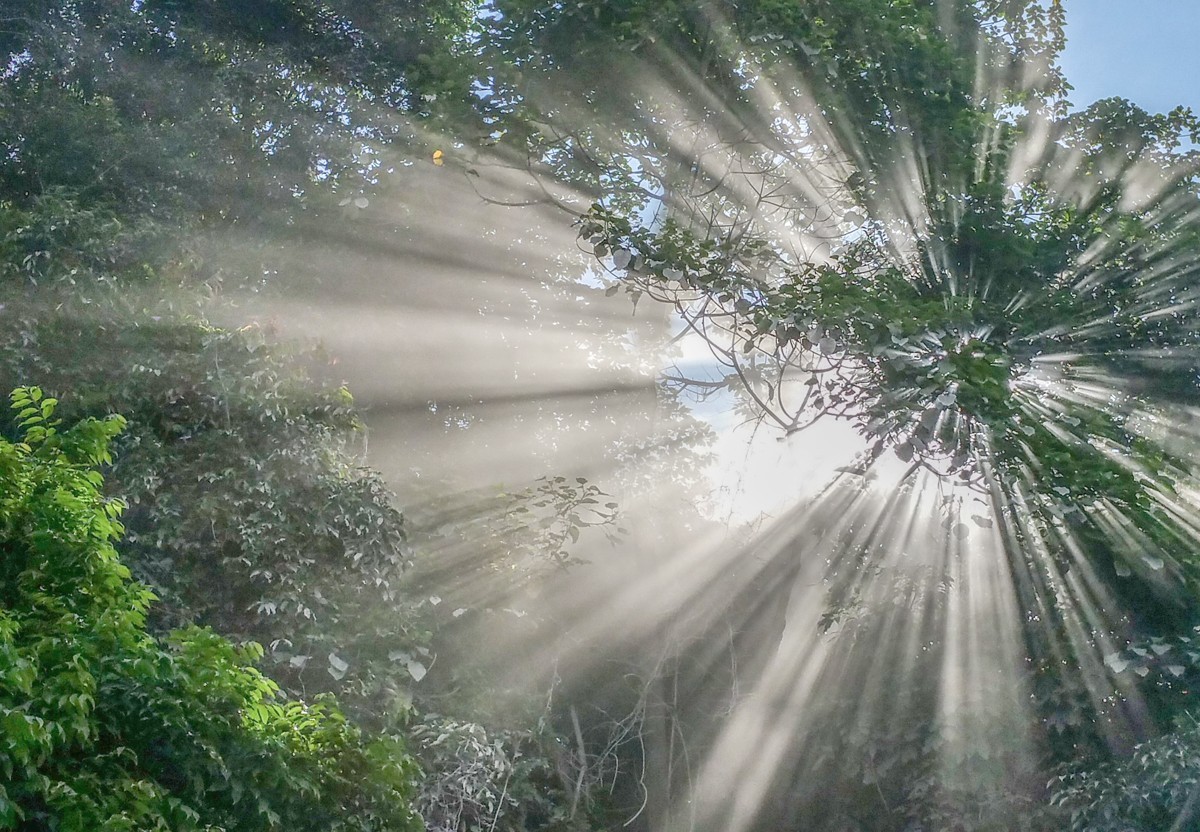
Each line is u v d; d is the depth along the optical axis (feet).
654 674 48.55
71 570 25.44
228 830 25.70
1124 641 46.29
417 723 40.40
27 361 38.83
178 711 24.76
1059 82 54.13
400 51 57.21
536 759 44.06
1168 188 52.47
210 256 49.80
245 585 38.27
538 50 46.32
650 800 48.39
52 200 44.86
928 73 45.91
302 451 40.09
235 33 56.70
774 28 44.19
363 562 39.73
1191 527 45.44
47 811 22.50
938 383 37.70
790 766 50.52
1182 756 42.01
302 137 54.13
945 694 47.42
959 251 46.19
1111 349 48.96
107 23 55.21
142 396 39.45
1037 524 46.14
